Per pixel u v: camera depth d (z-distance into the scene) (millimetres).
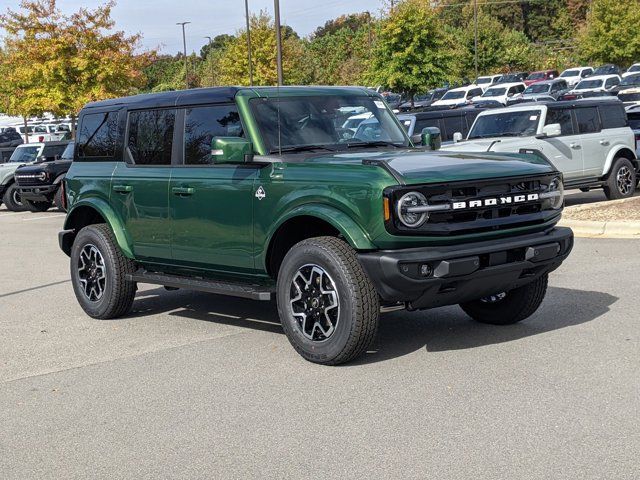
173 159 7734
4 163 25938
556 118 15344
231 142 6840
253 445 4945
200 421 5410
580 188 16453
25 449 5129
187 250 7582
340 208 6250
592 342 6660
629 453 4480
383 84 42156
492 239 6363
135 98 8312
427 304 6262
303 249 6371
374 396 5668
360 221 6117
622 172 16078
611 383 5633
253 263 6996
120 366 6840
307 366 6473
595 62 56656
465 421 5098
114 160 8398
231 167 7156
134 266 8414
